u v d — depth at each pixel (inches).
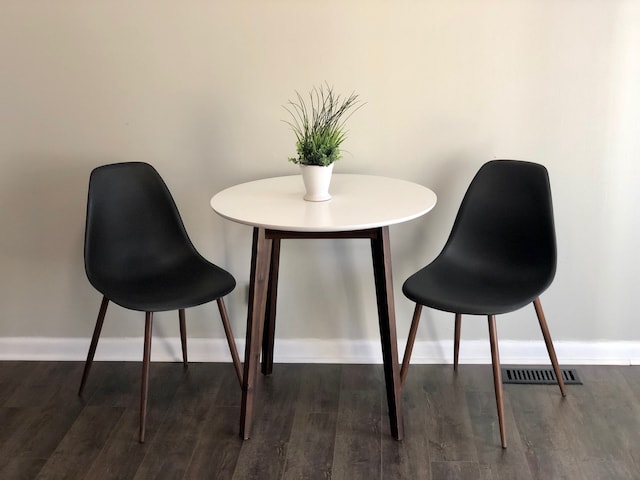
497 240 101.6
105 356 118.1
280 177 107.9
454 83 102.3
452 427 96.7
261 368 113.3
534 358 113.3
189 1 101.1
